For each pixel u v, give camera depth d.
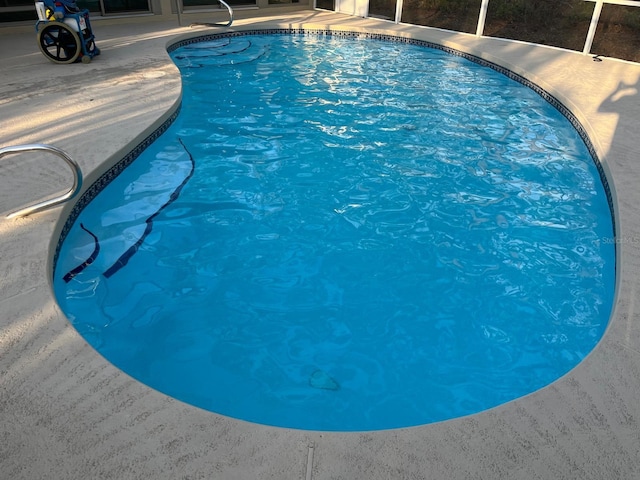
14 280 2.70
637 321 2.54
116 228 3.77
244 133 5.45
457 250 3.72
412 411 2.56
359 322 3.10
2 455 1.80
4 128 4.57
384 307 3.21
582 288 3.36
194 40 8.75
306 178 4.61
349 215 4.09
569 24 7.91
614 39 7.54
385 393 2.65
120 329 2.95
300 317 3.12
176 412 1.98
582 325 3.07
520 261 3.61
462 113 6.18
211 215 4.01
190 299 3.20
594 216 4.11
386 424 2.48
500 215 4.13
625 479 1.77
